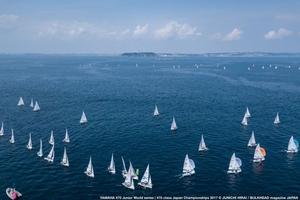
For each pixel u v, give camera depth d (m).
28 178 88.12
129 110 169.00
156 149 110.12
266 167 95.31
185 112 164.50
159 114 159.88
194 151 108.38
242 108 173.88
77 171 92.44
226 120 148.38
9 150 109.25
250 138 114.31
